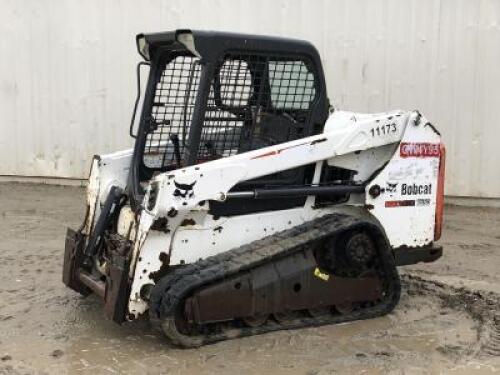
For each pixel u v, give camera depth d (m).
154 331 4.73
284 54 4.77
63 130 10.31
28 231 7.71
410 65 9.33
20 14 10.12
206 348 4.41
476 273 6.36
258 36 4.66
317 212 4.95
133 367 4.15
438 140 5.23
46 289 5.63
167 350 4.39
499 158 9.28
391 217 5.09
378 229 4.86
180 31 4.48
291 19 9.49
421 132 5.14
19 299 5.38
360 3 9.30
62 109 10.27
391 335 4.71
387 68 9.39
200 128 4.54
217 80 4.62
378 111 9.50
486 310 5.25
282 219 4.83
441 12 9.16
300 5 9.45
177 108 5.04
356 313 4.95
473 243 7.51
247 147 4.78
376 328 4.83
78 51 10.10
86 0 9.95
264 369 4.13
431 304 5.40
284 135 4.92
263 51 4.68
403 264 5.20
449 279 6.15
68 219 8.34
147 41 4.87
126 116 10.14
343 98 9.55
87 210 5.26
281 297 4.58
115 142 10.23
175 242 4.45
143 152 5.05
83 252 5.06
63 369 4.12
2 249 6.91
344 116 5.04
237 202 4.64
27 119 10.37
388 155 5.09
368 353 4.40
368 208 5.00
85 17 10.00
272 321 4.72
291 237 4.69
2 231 7.69
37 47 10.18
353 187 4.95
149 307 4.36
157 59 5.04
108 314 4.38
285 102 4.88
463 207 9.41
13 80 10.30
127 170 5.28
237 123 4.73
